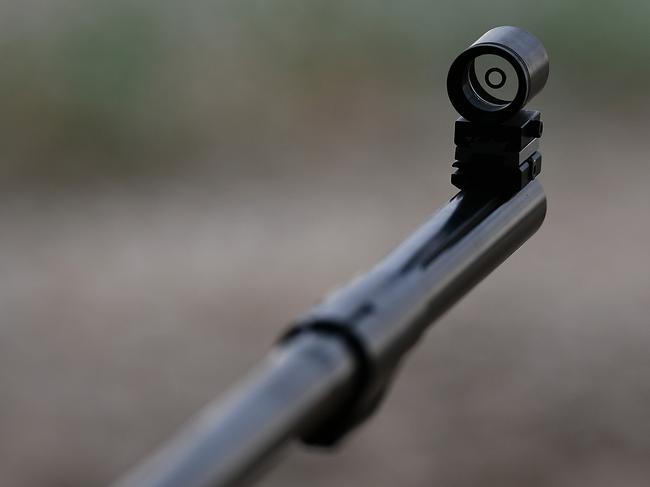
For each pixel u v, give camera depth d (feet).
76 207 28.09
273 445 2.40
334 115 33.96
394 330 2.98
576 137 32.65
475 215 4.10
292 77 35.01
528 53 4.63
